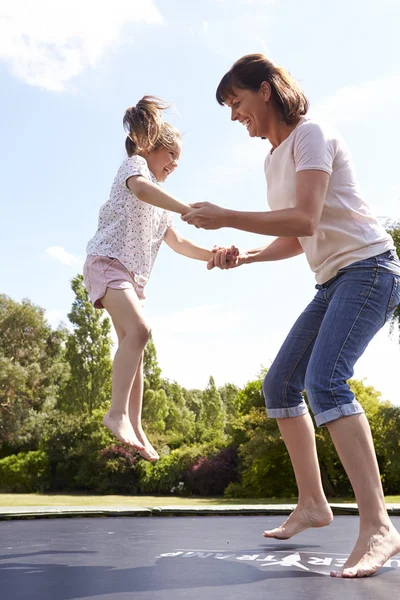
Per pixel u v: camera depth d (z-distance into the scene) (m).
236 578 1.36
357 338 1.57
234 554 1.75
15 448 22.95
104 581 1.33
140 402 1.88
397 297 1.64
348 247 1.63
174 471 16.78
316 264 1.73
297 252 2.04
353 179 1.68
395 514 3.16
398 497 11.64
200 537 2.22
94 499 14.80
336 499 13.14
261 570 1.47
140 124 1.90
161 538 2.19
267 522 2.88
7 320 23.92
